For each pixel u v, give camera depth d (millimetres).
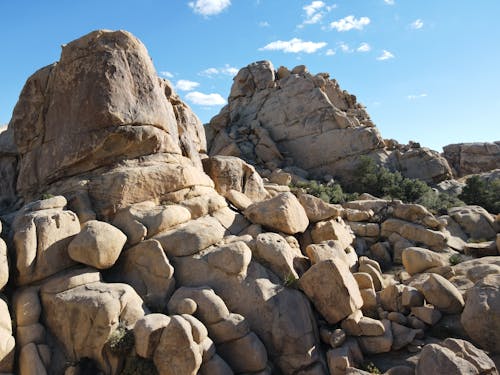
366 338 13102
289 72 47375
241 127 43906
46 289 13000
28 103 20312
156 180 17203
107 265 13875
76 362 11789
